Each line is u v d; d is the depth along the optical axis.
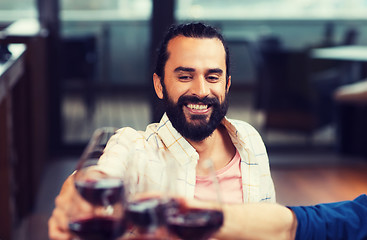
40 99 4.19
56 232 1.11
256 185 1.63
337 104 5.22
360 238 1.30
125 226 1.05
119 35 5.04
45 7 4.78
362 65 5.24
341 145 5.21
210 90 1.50
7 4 4.75
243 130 1.75
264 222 1.22
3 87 2.72
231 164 1.62
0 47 3.05
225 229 1.18
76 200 1.06
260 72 5.45
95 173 1.15
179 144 1.55
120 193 1.07
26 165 3.54
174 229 1.07
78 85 5.03
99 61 5.05
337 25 5.51
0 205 2.93
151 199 1.07
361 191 4.14
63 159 4.83
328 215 1.31
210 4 5.26
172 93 1.52
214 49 1.50
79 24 4.92
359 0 5.51
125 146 1.36
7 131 2.89
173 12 4.67
